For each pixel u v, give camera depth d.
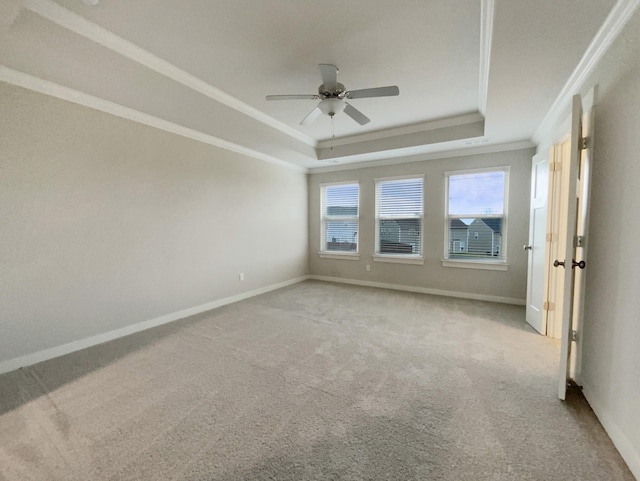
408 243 4.96
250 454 1.47
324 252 5.80
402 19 1.97
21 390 2.04
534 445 1.51
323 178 5.77
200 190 3.82
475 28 2.06
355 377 2.18
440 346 2.72
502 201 4.18
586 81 2.07
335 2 1.82
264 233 4.89
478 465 1.39
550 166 2.88
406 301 4.27
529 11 1.55
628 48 1.48
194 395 1.96
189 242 3.70
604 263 1.69
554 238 2.89
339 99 2.51
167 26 2.04
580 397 1.91
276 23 2.01
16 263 2.36
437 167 4.58
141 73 2.42
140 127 3.15
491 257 4.30
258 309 3.92
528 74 2.18
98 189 2.83
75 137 2.66
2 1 1.55
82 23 1.97
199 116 3.21
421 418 1.72
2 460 1.43
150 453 1.47
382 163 5.06
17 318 2.37
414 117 3.80
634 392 1.35
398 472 1.35
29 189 2.41
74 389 2.04
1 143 2.26
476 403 1.86
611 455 1.44
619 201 1.54
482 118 3.66
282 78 2.78
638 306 1.34
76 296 2.70
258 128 3.73
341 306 4.04
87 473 1.36
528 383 2.09
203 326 3.28
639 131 1.37
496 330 3.12
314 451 1.48
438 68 2.59
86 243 2.76
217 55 2.40
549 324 2.94
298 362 2.42
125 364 2.40
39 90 2.43
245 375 2.22
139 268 3.18
